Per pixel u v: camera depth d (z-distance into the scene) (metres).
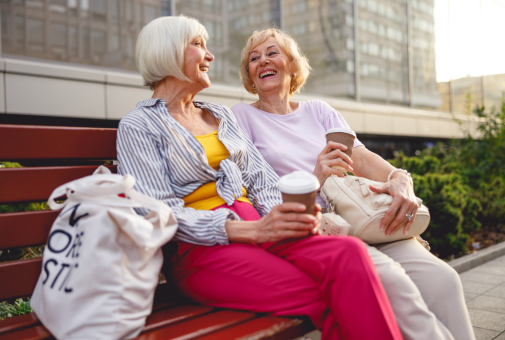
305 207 1.48
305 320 1.46
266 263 1.53
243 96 6.16
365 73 8.60
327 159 2.07
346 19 8.23
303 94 7.29
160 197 1.66
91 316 1.23
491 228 5.89
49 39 4.77
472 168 6.61
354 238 1.46
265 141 2.35
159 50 1.83
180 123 1.93
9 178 1.60
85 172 1.79
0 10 4.44
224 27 6.35
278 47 2.50
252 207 1.91
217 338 1.28
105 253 1.28
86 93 4.73
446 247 4.25
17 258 2.81
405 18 9.68
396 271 1.66
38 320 1.44
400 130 8.90
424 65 10.20
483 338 2.43
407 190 1.95
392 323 1.36
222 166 1.86
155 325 1.40
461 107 11.38
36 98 4.36
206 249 1.63
